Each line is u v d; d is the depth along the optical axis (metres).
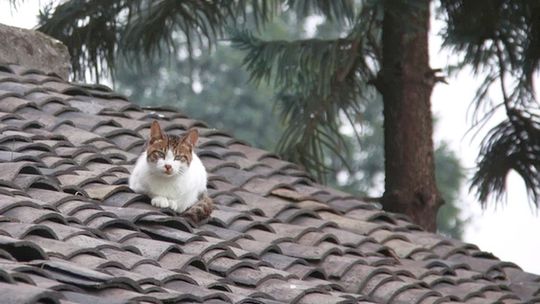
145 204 10.80
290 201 12.90
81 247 8.95
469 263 13.27
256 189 12.90
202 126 14.52
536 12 16.59
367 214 13.48
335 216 12.98
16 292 7.07
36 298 7.02
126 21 18.03
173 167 10.66
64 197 10.00
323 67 17.28
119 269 8.80
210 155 13.45
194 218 10.88
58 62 14.59
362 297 10.45
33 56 14.27
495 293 12.45
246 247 10.77
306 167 18.02
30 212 9.38
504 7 16.67
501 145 17.47
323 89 17.23
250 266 10.04
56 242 8.94
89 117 12.90
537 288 13.09
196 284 9.12
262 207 12.30
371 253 11.95
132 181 11.02
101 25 17.66
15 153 10.91
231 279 9.81
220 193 12.17
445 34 17.02
